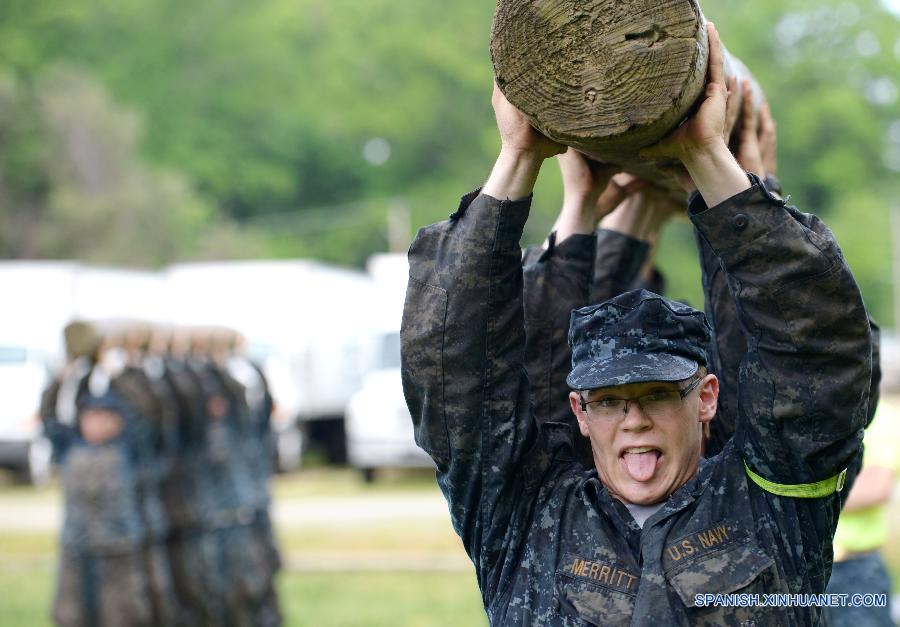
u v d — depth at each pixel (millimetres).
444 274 3639
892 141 54969
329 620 10883
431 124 59688
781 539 3533
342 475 22406
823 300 3395
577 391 3652
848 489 4133
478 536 3777
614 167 4215
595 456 3664
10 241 42031
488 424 3674
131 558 9477
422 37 60656
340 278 25672
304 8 70312
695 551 3494
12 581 13320
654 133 3443
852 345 3420
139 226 43812
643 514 3619
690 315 3639
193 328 10914
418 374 3666
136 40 62375
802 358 3432
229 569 10469
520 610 3578
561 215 4254
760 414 3506
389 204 58000
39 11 59469
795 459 3510
